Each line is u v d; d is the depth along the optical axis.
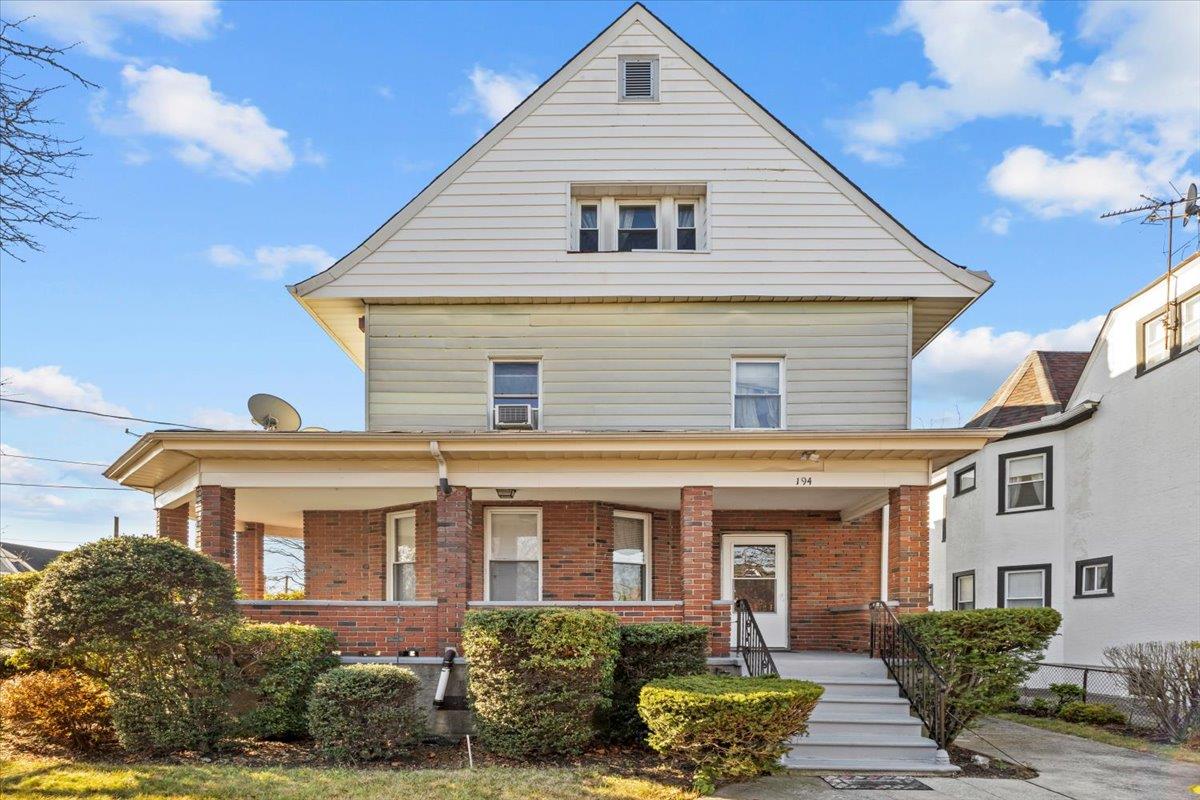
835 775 9.23
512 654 9.48
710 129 14.52
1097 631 17.66
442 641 11.43
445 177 14.31
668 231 14.73
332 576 15.44
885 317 14.20
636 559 15.05
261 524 18.02
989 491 20.45
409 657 11.12
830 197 14.30
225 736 9.41
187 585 9.34
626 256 14.13
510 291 14.02
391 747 9.34
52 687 9.55
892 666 11.41
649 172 14.41
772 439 11.36
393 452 11.66
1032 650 10.55
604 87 14.66
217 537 11.79
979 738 11.80
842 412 13.96
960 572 21.72
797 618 15.13
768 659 10.32
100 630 8.77
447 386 13.98
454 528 11.84
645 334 14.16
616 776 8.65
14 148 7.59
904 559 11.83
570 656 9.38
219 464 11.97
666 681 9.17
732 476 12.02
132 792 7.48
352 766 8.93
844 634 15.05
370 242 14.07
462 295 13.98
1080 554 18.34
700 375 14.05
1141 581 16.45
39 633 8.77
